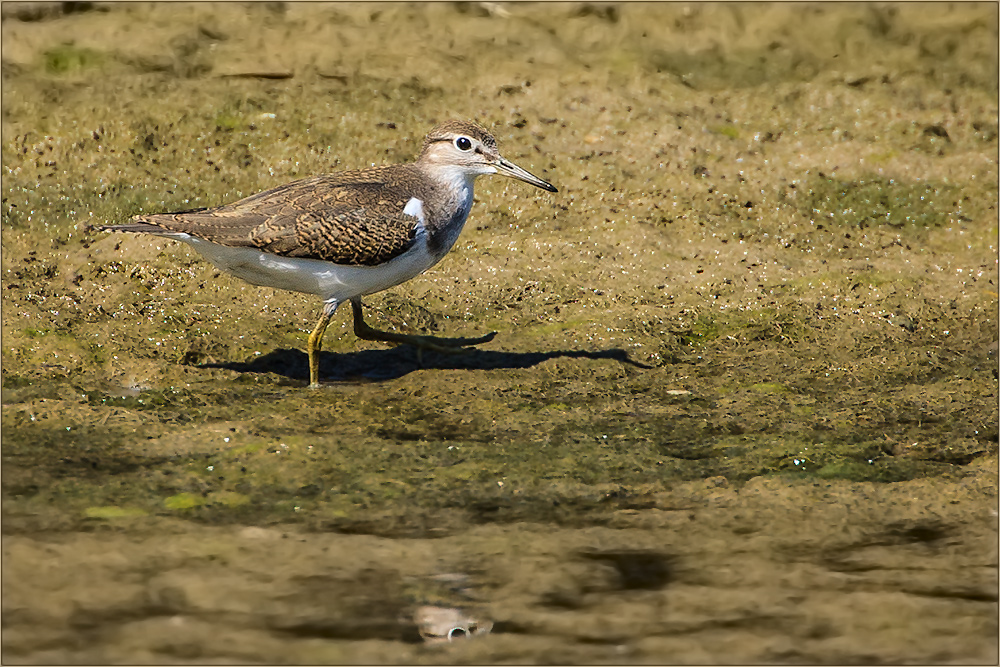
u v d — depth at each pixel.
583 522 9.77
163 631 8.16
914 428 11.46
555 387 12.27
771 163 16.45
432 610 8.52
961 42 19.44
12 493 9.85
